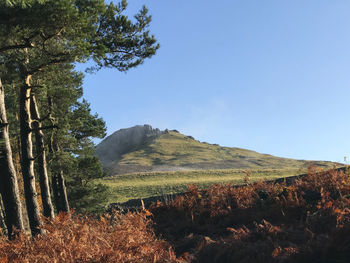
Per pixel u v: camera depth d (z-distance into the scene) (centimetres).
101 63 1711
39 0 952
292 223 738
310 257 518
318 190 881
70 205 2947
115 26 1642
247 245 627
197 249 685
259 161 16750
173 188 5988
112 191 6150
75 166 2517
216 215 908
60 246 566
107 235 642
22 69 1200
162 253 619
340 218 618
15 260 564
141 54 1730
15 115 2108
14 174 1021
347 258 490
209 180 6744
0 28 952
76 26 1065
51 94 1848
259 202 925
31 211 1206
